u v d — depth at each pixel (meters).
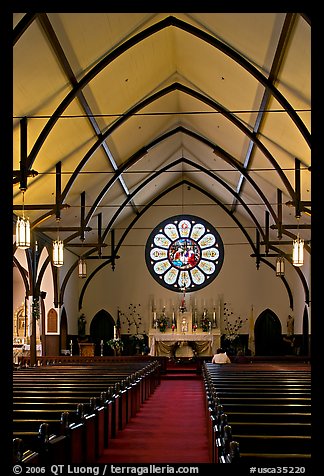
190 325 28.23
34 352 20.64
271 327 28.95
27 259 20.89
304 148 14.77
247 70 12.83
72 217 22.67
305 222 22.56
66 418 6.54
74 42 11.77
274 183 19.75
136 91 16.38
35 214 19.95
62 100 13.35
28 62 11.25
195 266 29.42
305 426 5.52
